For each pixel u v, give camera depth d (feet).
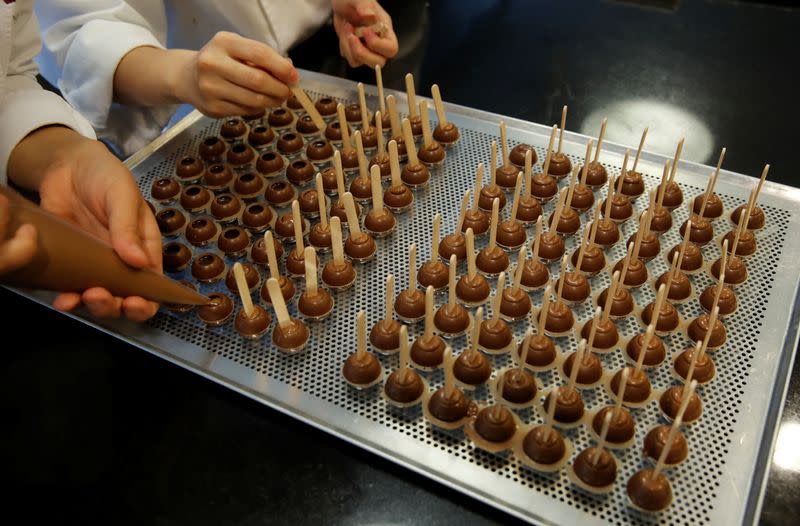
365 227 3.99
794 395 3.18
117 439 3.04
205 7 5.60
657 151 4.58
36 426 3.10
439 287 3.67
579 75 5.33
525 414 3.08
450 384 2.92
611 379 3.18
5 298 3.67
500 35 5.81
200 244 3.96
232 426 3.08
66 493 2.85
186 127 4.76
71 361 3.36
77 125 4.05
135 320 3.24
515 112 4.95
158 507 2.80
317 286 3.58
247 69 4.12
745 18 5.95
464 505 2.79
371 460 2.94
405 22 5.98
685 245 3.37
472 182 4.30
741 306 3.50
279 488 2.85
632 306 3.51
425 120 4.30
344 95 4.96
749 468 2.82
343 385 3.20
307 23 5.65
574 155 4.38
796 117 4.88
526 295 3.50
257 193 4.27
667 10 6.07
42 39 4.92
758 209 3.89
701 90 5.16
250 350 3.37
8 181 3.87
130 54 4.51
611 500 2.75
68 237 2.72
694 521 2.67
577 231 3.98
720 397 3.09
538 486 2.79
